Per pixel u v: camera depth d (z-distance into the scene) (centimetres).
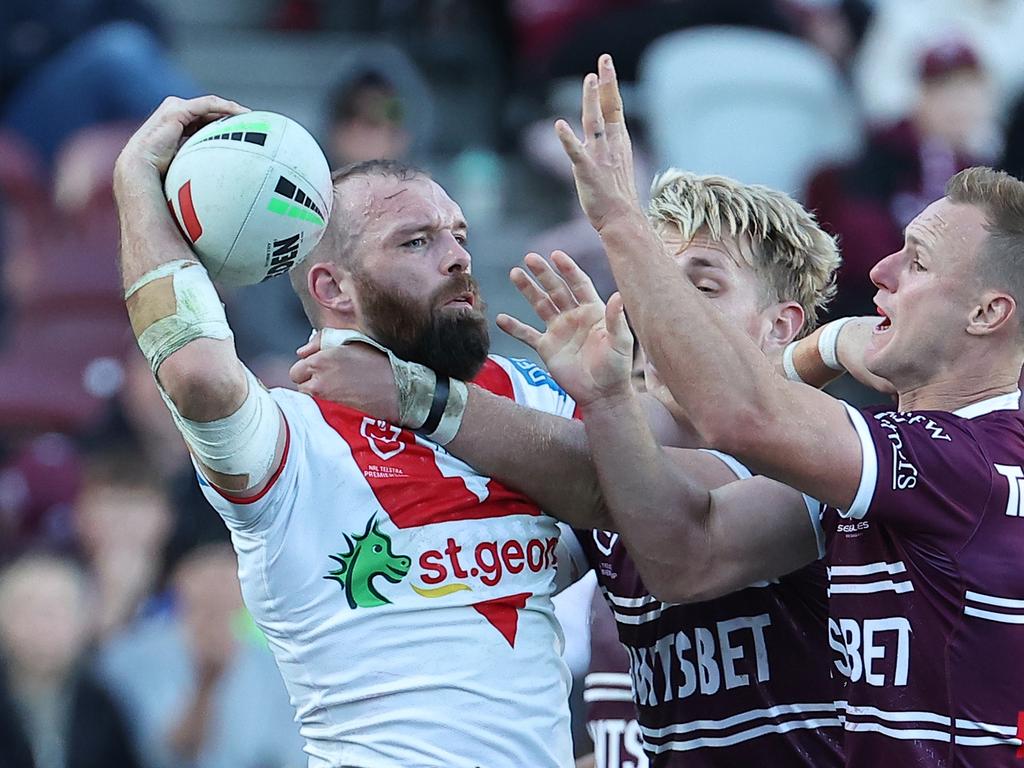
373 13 4425
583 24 3828
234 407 1362
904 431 1401
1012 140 3519
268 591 1436
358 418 1461
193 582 2502
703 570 1502
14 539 2558
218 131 1391
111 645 2544
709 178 1625
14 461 3020
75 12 3706
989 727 1365
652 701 1612
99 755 2439
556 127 1448
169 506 2697
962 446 1395
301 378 1478
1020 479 1391
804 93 3550
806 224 1647
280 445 1406
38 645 2447
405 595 1431
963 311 1438
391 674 1419
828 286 1738
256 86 4172
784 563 1524
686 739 1586
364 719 1422
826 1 3972
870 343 1516
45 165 3497
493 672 1437
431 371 1480
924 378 1470
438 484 1456
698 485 1516
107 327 3241
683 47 3556
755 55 3538
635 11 3728
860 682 1432
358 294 1494
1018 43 3884
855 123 3662
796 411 1402
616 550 1611
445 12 4200
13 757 2405
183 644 2500
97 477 2670
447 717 1414
